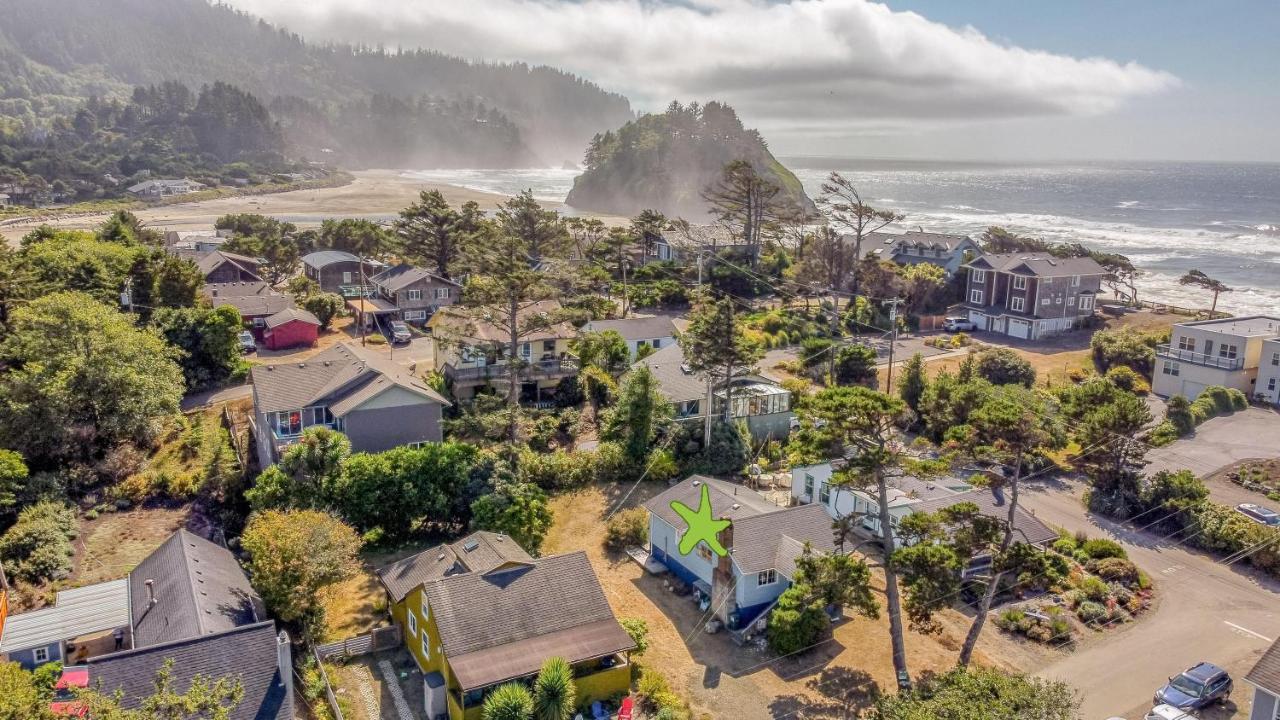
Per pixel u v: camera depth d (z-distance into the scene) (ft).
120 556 133.49
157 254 259.80
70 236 280.31
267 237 387.34
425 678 101.24
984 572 133.28
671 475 169.99
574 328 213.46
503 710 90.79
